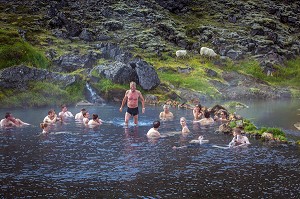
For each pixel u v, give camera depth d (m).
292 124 20.45
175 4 56.28
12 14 43.91
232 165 12.31
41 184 10.44
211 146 15.01
